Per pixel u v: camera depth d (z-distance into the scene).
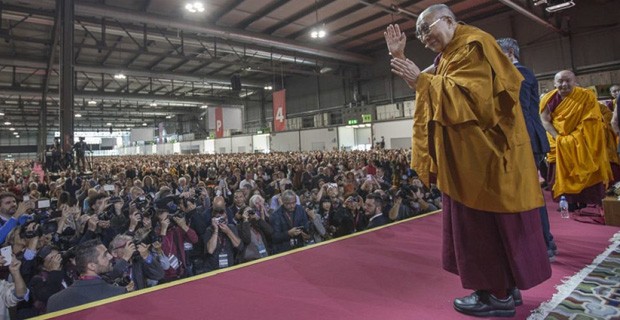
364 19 19.08
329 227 4.81
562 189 3.60
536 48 18.31
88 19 15.40
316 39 21.88
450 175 1.53
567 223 3.37
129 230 3.63
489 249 1.54
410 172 9.76
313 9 17.11
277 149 32.03
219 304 1.93
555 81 3.64
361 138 26.44
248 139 35.69
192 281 2.29
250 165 12.15
